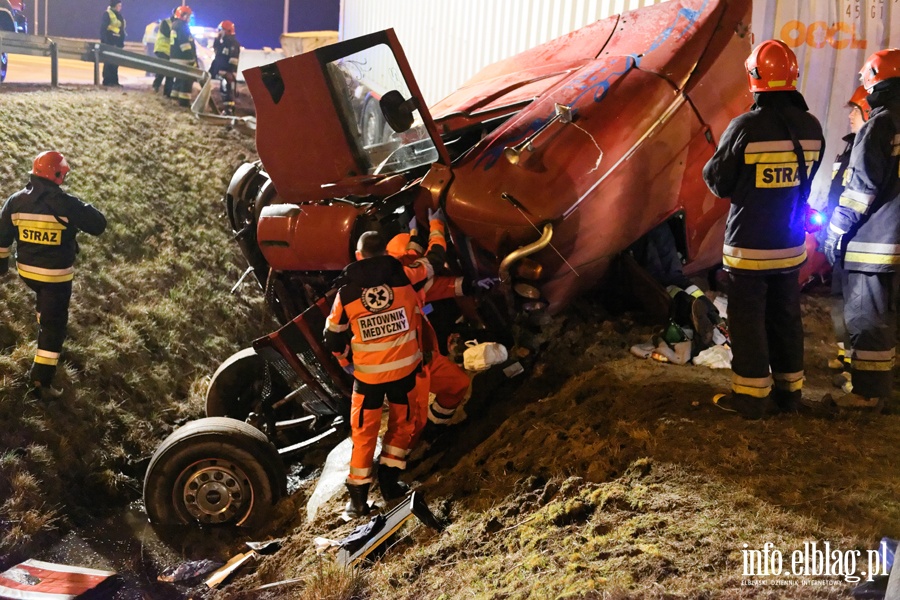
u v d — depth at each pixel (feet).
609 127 13.67
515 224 12.96
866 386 12.56
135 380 20.67
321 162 14.47
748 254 11.59
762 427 11.75
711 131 14.71
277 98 14.10
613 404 13.33
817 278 18.92
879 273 12.09
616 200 13.64
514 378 15.70
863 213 11.87
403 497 13.73
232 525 15.26
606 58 15.40
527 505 11.57
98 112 37.65
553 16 23.85
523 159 13.16
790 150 11.23
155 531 15.20
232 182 18.31
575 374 15.06
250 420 18.08
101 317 22.17
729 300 11.98
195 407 21.18
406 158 14.10
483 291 14.20
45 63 63.41
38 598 12.39
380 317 13.07
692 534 9.43
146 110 41.57
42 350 17.69
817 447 11.09
